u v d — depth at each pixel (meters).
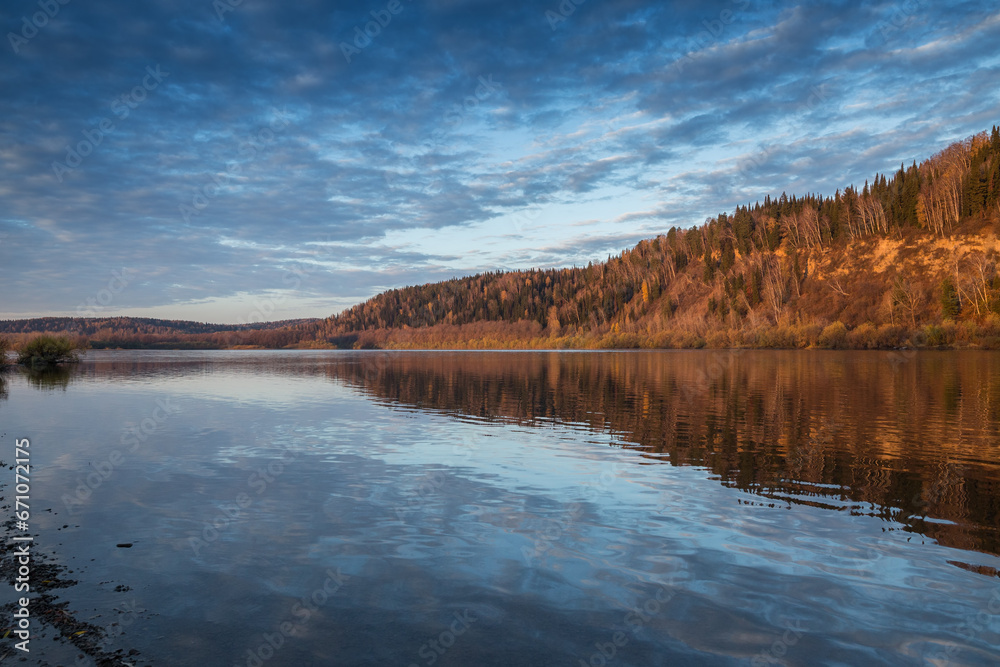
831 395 31.44
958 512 10.92
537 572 8.03
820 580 7.82
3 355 64.00
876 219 147.75
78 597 7.16
